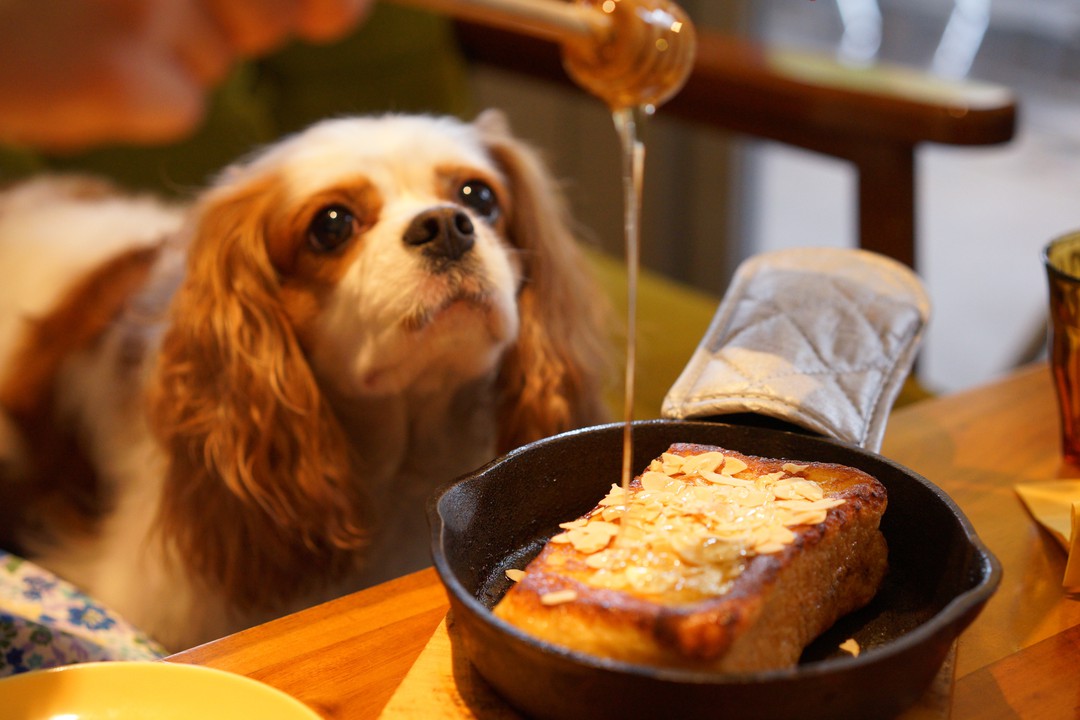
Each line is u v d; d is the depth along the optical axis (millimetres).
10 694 514
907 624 570
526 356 998
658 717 450
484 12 419
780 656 502
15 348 1077
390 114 1080
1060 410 792
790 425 686
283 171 926
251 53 371
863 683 449
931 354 2330
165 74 338
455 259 840
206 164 1400
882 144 1315
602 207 2416
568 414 1027
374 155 916
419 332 844
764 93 1401
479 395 1018
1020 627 606
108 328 1088
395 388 902
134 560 983
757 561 505
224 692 513
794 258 863
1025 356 1643
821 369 730
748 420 704
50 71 317
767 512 551
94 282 1102
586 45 494
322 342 918
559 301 1041
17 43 313
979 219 2750
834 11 2574
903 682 466
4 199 1234
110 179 1350
